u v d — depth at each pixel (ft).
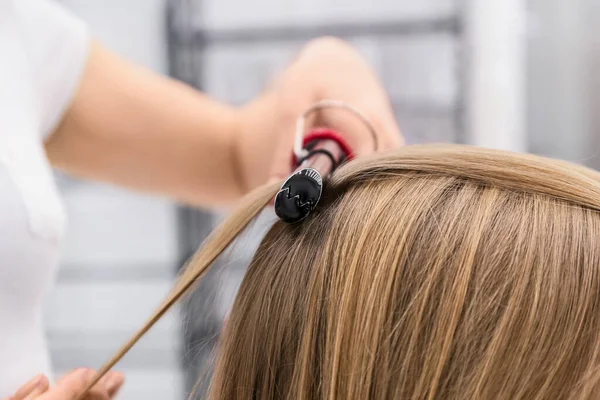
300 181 1.32
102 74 2.19
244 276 1.40
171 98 2.30
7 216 1.49
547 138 4.81
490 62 4.69
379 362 1.14
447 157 1.32
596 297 1.09
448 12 4.95
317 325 1.23
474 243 1.13
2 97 1.64
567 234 1.14
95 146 2.24
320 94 2.00
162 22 5.33
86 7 5.33
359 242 1.22
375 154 1.43
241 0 5.28
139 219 5.53
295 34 5.27
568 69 4.73
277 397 1.31
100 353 5.56
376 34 5.12
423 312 1.12
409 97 5.07
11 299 1.53
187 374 4.33
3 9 1.75
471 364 1.08
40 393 1.44
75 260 5.60
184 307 2.09
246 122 2.29
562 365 1.07
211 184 2.40
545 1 4.68
